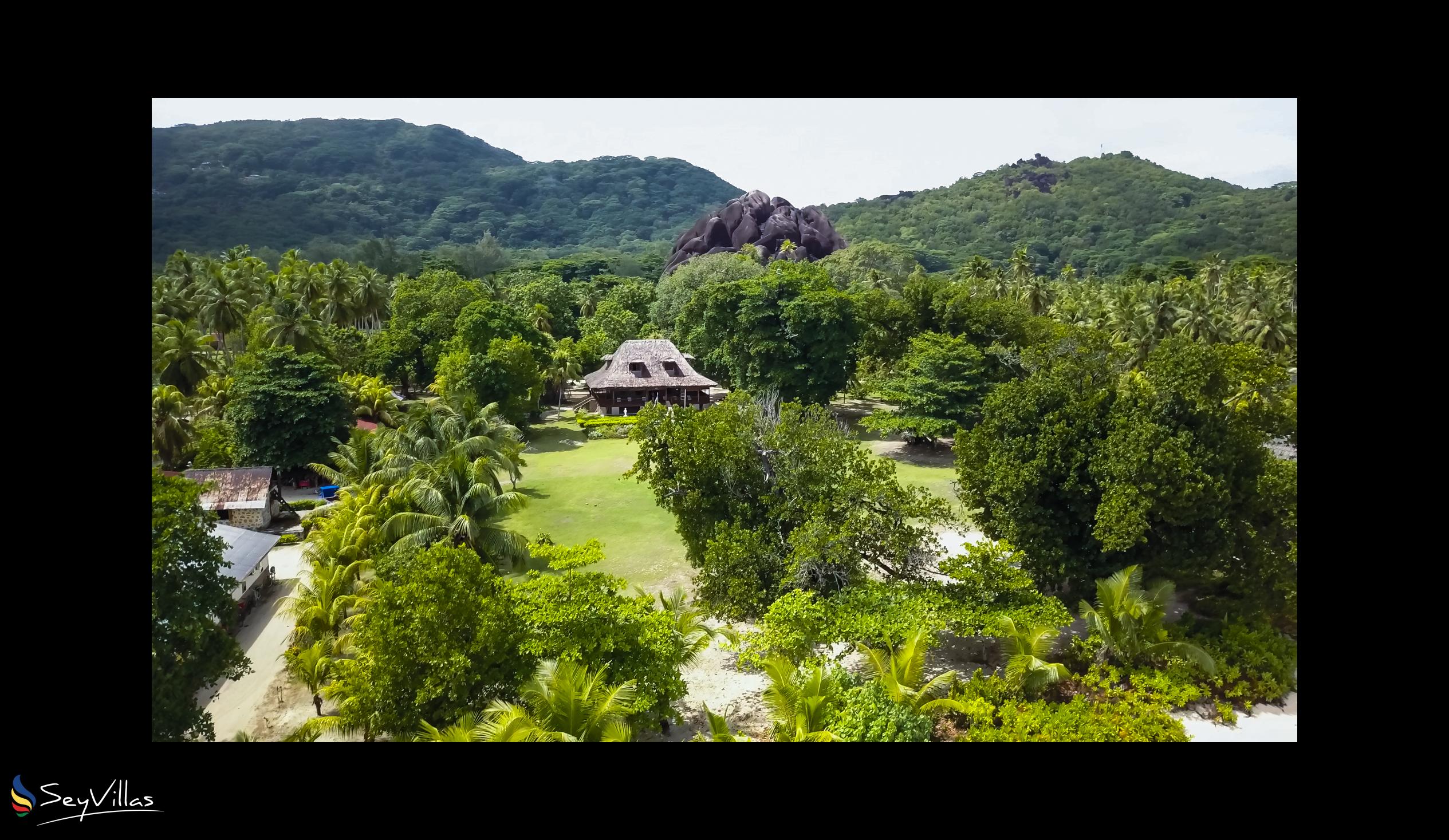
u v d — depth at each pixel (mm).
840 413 64312
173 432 36719
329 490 40750
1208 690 19766
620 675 17984
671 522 36812
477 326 60031
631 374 63094
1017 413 25375
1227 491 21656
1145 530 22781
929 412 47906
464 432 40781
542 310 81562
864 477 25938
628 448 52719
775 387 53656
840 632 21266
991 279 87000
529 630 18328
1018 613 21016
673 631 19734
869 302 59281
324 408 42656
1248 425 23031
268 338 54531
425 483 29328
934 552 25484
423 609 17516
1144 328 65562
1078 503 23875
